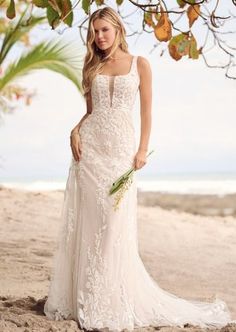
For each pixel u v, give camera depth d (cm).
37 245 1015
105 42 548
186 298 707
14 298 627
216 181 4491
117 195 543
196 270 900
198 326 548
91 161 551
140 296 552
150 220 1394
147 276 565
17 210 1376
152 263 946
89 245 547
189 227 1330
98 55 559
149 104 559
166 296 574
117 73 552
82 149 556
